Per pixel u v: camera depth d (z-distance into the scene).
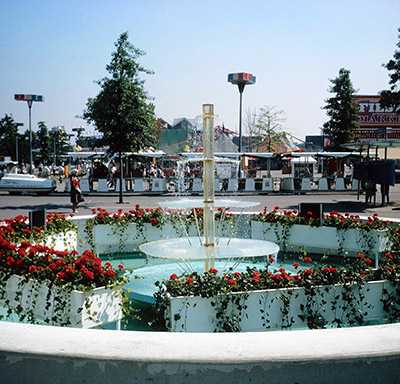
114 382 1.93
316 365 1.92
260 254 5.51
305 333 2.17
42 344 2.04
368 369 1.95
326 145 45.59
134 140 19.23
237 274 4.82
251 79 29.42
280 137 51.50
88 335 2.16
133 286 6.65
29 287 4.89
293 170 34.47
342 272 4.93
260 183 28.55
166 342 2.06
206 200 6.01
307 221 8.89
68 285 4.41
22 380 1.99
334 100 43.47
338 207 18.89
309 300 4.77
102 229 8.99
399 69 21.50
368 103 54.25
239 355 1.92
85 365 1.94
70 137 69.69
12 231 6.93
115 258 9.32
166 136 44.44
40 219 7.62
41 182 25.64
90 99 18.94
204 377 1.90
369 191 18.91
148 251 5.62
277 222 9.19
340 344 2.03
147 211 9.59
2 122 67.94
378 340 2.07
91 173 28.78
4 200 22.44
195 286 4.54
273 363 1.90
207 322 4.50
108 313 4.64
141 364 1.91
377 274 5.19
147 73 18.92
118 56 18.20
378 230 8.23
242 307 4.54
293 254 9.52
